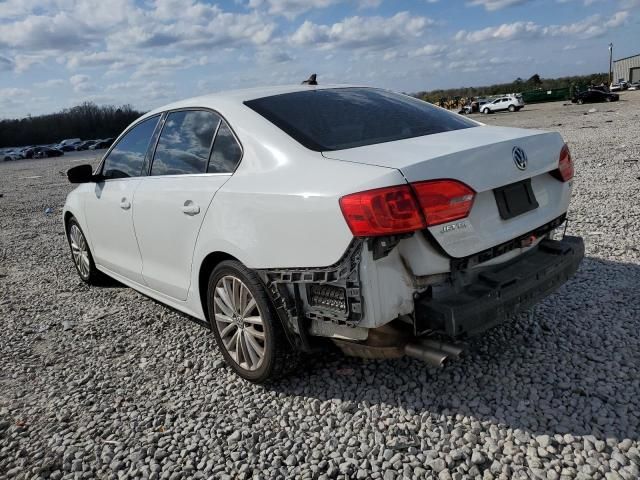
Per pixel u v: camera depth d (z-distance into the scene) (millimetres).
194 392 3379
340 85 3902
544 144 3125
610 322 3691
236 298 3277
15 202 14438
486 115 48156
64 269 6621
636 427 2611
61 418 3191
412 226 2457
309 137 3064
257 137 3176
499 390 3014
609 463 2395
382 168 2553
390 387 3162
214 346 3977
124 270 4590
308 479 2518
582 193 7910
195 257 3479
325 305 2748
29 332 4598
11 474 2746
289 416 3012
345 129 3170
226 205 3139
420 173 2504
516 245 2943
